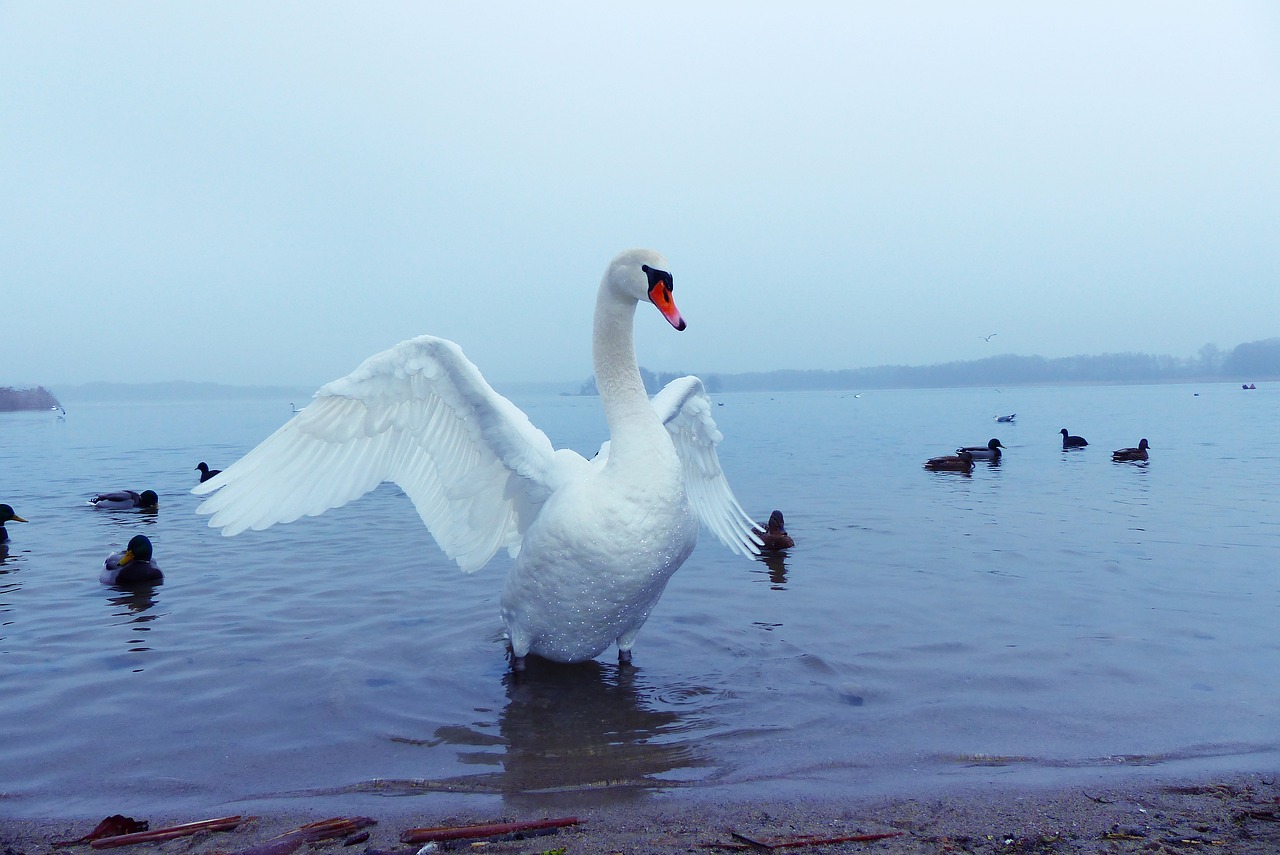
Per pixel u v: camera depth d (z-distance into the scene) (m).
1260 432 10.80
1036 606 2.52
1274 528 3.81
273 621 2.46
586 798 1.43
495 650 2.17
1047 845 1.26
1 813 1.41
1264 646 2.12
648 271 1.74
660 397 2.07
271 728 1.72
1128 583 2.79
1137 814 1.35
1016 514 4.36
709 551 3.45
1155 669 1.97
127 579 3.00
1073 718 1.71
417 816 1.37
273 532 4.01
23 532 4.26
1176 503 4.68
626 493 1.71
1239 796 1.40
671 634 2.29
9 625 2.48
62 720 1.77
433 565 3.18
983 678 1.93
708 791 1.45
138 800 1.45
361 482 1.79
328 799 1.44
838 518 4.31
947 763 1.53
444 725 1.72
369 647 2.20
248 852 1.25
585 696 1.86
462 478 1.89
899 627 2.33
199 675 2.02
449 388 1.74
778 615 2.47
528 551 1.78
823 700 1.82
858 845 1.27
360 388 1.68
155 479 6.80
